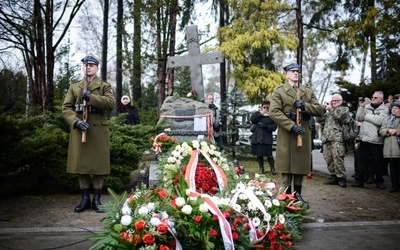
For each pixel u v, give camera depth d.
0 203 6.03
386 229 4.79
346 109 7.82
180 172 3.76
